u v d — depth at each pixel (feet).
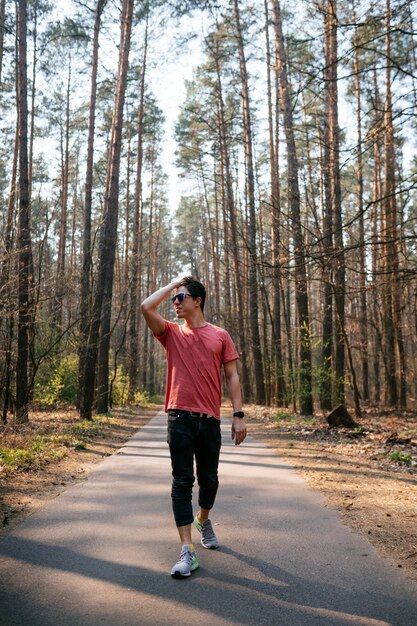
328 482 21.22
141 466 25.14
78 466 25.13
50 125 114.52
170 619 9.05
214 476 12.62
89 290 55.26
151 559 11.93
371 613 9.42
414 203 77.87
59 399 65.77
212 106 101.76
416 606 9.72
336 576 11.07
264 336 80.89
